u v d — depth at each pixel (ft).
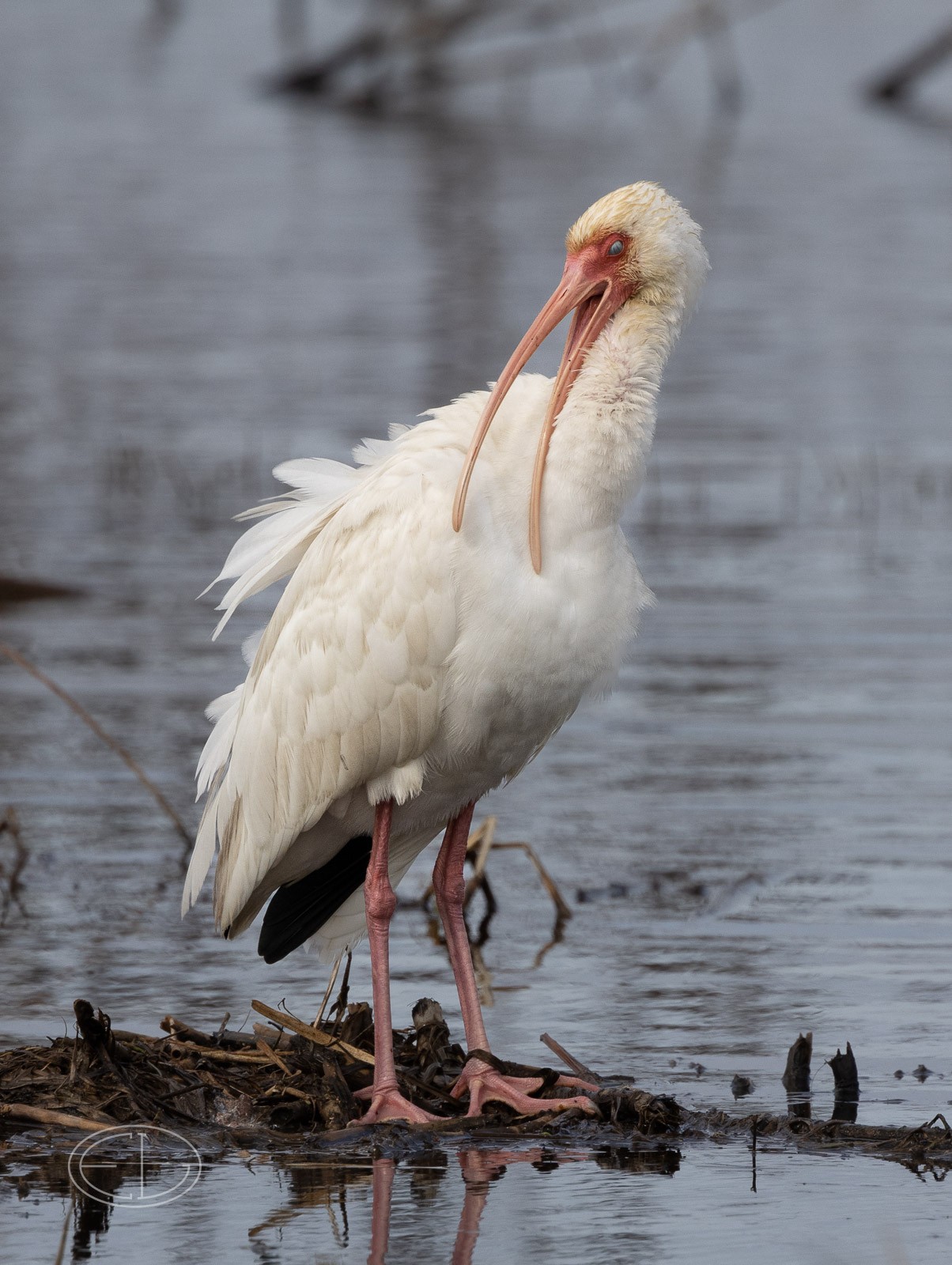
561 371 32.76
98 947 39.50
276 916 34.78
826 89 232.12
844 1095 32.32
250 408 94.02
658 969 38.58
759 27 277.64
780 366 106.11
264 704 33.27
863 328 114.93
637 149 187.11
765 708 56.24
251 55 249.55
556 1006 36.58
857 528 78.13
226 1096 31.68
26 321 113.91
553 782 50.34
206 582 69.15
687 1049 34.35
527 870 44.52
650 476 85.56
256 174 169.48
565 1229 27.17
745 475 85.66
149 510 78.59
